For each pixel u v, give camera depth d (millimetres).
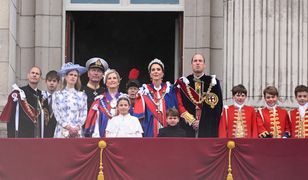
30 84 42250
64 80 42625
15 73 49062
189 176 38625
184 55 49750
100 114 41375
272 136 41312
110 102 41594
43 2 49844
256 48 46250
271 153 38812
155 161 38625
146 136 41469
